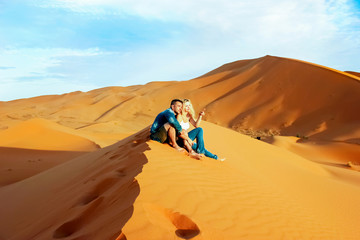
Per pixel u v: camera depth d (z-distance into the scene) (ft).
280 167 35.09
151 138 20.01
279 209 15.10
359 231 17.69
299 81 268.00
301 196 23.00
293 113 233.55
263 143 55.67
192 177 14.29
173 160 15.88
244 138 49.29
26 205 20.13
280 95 264.72
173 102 20.06
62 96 589.32
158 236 7.94
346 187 32.91
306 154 129.59
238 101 291.58
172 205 10.37
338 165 104.94
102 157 26.55
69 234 11.07
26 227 15.39
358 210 23.12
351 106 204.74
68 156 70.18
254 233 10.75
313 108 227.61
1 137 84.89
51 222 13.53
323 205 22.24
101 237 8.46
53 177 28.02
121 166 16.31
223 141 35.88
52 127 101.50
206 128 38.78
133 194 10.90
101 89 546.26
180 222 9.53
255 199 15.08
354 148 136.05
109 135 134.62
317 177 35.70
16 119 330.34
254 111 259.39
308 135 191.52
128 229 7.95
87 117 343.05
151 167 13.50
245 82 337.31
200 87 388.16
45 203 18.89
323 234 14.14
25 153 71.31
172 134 19.29
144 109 345.31
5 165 59.00
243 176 19.56
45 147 80.18
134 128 246.27
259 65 360.48
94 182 15.92
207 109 298.56
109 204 11.38
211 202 11.96
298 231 12.97
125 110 341.82
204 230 9.21
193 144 21.26
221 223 10.43
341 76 241.96
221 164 21.12
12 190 28.09
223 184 15.42
